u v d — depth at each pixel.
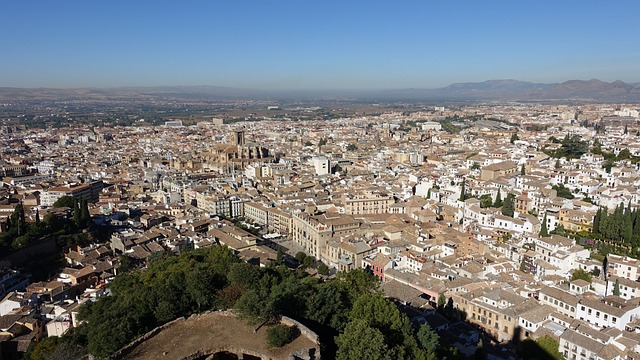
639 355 161.75
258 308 120.69
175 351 110.19
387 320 135.88
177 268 185.25
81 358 122.06
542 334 182.62
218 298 142.38
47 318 195.75
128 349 111.12
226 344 112.94
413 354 123.06
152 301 140.88
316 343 112.75
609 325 186.88
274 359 106.62
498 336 195.88
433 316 193.25
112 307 150.38
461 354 160.38
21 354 174.25
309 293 146.00
